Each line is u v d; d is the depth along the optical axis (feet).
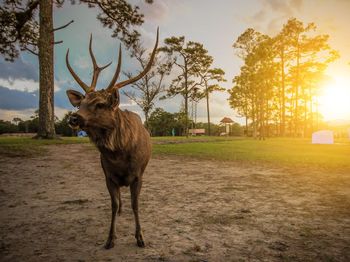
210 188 22.21
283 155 46.50
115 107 10.98
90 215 15.34
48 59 59.82
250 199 18.78
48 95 59.72
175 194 20.22
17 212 15.75
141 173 12.46
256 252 10.64
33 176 26.45
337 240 11.83
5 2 70.28
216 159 40.98
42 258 10.11
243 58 135.23
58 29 60.90
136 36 76.69
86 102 11.05
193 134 203.10
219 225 13.71
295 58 152.87
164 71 108.88
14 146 43.60
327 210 16.22
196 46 150.61
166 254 10.46
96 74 13.79
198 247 10.91
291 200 18.51
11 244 11.37
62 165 32.81
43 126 59.57
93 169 30.60
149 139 14.05
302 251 10.73
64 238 12.05
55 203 17.65
